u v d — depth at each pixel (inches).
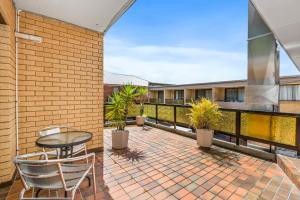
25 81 121.3
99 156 147.6
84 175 72.1
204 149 168.6
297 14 94.3
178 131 235.1
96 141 160.6
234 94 508.7
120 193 92.2
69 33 143.6
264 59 158.4
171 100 693.9
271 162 136.5
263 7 93.9
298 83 362.9
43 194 91.0
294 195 91.6
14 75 111.9
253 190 96.3
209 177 111.2
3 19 91.6
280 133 139.5
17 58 117.1
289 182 105.0
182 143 189.8
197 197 89.5
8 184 97.7
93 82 159.0
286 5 88.1
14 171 105.6
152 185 100.8
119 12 126.2
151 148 171.2
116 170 120.2
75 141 88.7
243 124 163.5
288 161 122.1
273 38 153.3
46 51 131.4
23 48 120.4
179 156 148.8
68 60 143.3
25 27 121.6
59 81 138.3
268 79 156.4
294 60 173.2
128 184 101.7
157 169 122.5
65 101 141.6
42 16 129.2
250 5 167.9
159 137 217.5
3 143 96.0
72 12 125.8
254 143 173.3
